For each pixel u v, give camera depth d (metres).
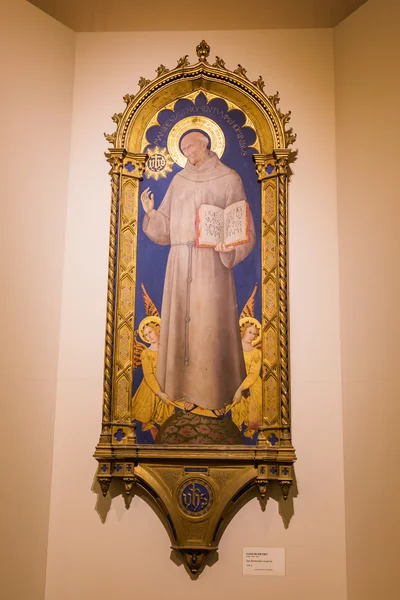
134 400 3.97
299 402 3.95
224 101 4.28
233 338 4.02
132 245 4.12
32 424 3.81
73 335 4.05
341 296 4.03
